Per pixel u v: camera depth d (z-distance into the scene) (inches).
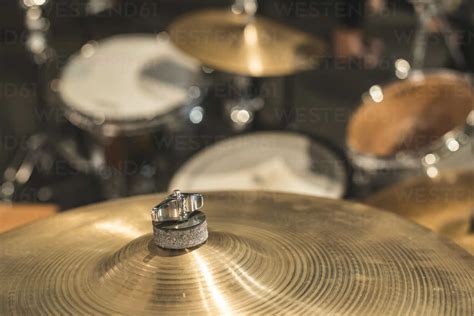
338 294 41.9
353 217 52.7
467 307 41.5
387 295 42.2
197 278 41.7
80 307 41.6
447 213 62.5
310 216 52.7
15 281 45.4
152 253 43.4
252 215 52.8
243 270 42.8
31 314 41.6
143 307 40.6
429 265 45.8
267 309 40.4
